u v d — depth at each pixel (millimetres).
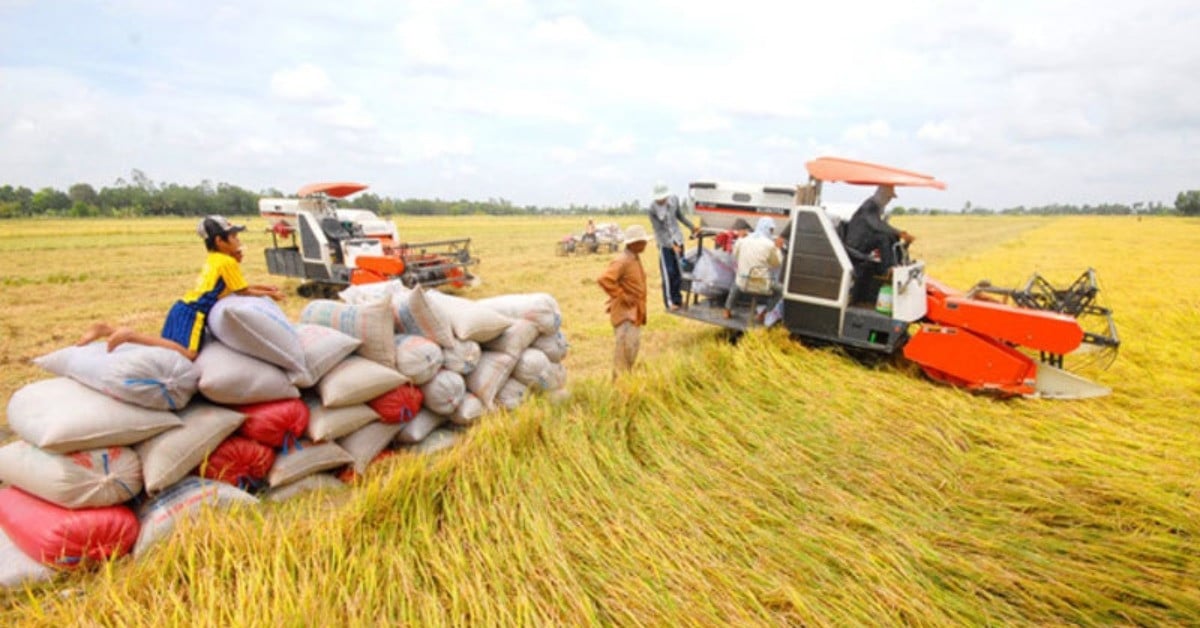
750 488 3568
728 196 7828
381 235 12922
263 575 2619
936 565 2805
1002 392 5188
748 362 5832
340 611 2459
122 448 3049
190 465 3215
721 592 2621
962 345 5418
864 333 6188
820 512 3330
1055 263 18594
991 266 17297
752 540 2988
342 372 3857
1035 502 3404
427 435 4531
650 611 2486
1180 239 34719
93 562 2881
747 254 6629
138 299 12523
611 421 4316
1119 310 9836
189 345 3334
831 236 6242
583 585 2680
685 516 3201
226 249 3533
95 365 3086
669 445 4137
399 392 4148
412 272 10891
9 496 3088
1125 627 2439
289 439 3633
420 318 4355
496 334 4859
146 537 2988
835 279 6285
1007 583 2666
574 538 3025
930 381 5781
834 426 4523
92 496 2898
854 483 3689
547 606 2521
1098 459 3881
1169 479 3514
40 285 14656
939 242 32156
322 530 2908
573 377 6586
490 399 4750
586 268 18031
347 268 11172
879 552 2891
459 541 3006
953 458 4043
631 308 5977
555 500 3354
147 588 2578
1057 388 5246
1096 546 2936
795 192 7359
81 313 10836
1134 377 5883
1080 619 2510
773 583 2641
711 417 4645
